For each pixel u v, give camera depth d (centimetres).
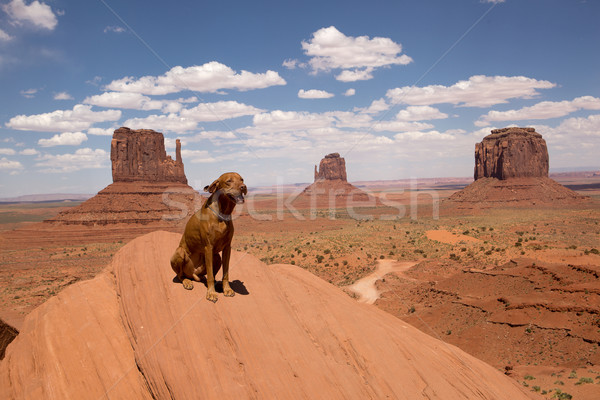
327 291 1504
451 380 1145
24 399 929
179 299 1142
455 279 6625
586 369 3662
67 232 17675
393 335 1272
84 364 988
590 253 7988
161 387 901
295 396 909
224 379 909
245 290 1280
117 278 1267
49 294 8594
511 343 4572
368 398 977
